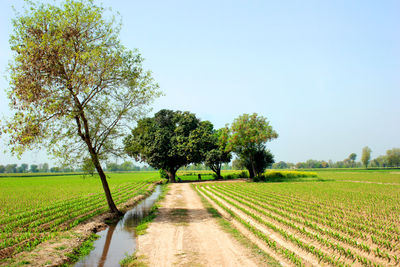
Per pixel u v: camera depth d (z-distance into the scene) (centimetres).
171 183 6322
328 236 1394
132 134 2231
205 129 6462
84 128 1967
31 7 1722
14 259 1028
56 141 1764
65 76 1795
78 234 1473
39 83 1683
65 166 1892
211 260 1100
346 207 2262
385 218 1830
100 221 1859
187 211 2325
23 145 1630
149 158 5838
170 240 1410
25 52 1653
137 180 7712
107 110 2023
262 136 5722
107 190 2206
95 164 2045
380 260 1066
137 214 2306
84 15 1856
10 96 1622
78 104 1862
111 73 1973
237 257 1132
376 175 8312
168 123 6625
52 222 1825
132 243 1411
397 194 3167
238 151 6281
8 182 7000
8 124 1573
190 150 5909
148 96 2111
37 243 1277
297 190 3806
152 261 1095
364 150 17262
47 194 3762
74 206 2538
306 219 1816
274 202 2589
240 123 5869
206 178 7506
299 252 1171
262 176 6234
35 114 1666
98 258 1174
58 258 1088
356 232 1419
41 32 1739
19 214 2147
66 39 1789
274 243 1240
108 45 2002
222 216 2089
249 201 2702
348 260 1066
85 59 1806
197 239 1423
